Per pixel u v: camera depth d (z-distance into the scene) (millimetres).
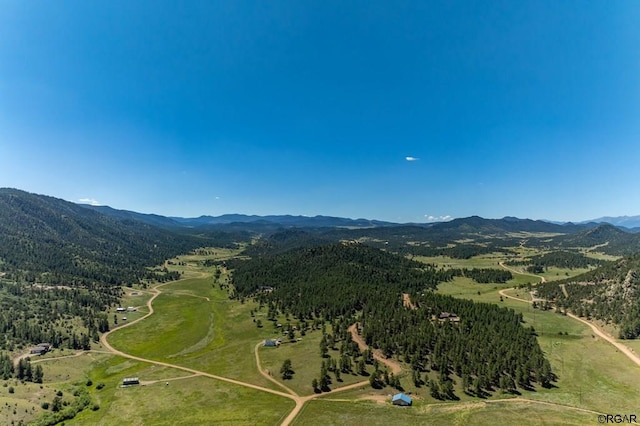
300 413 137000
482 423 125312
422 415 132500
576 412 133375
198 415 138375
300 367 179125
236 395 154625
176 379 174375
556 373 168625
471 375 165375
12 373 172500
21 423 133000
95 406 147750
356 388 156875
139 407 147000
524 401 143625
